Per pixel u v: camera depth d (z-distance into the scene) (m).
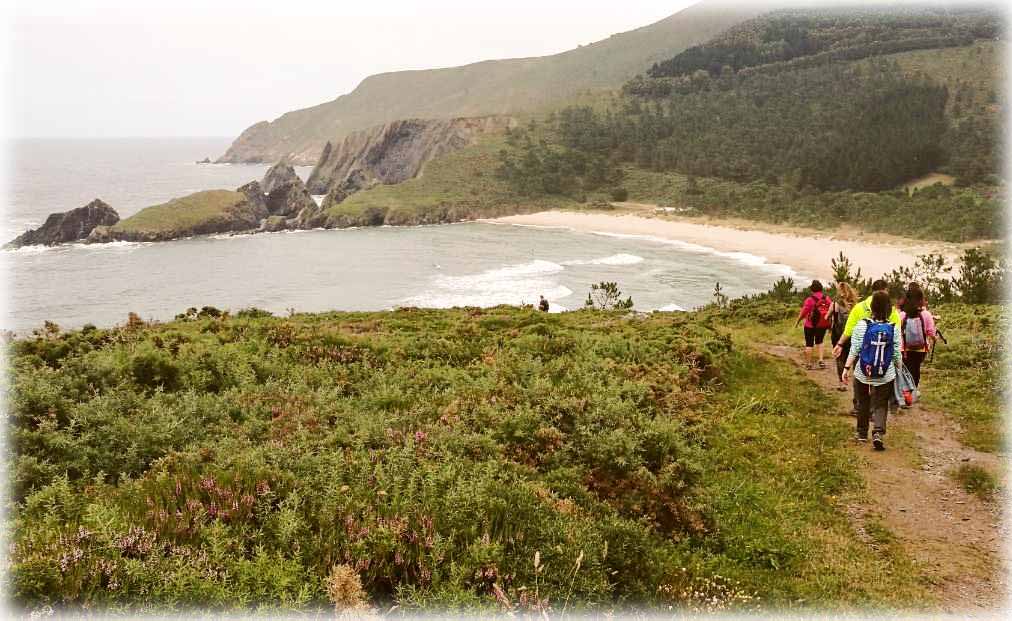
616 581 6.32
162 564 5.12
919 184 169.62
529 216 177.25
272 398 10.59
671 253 108.94
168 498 6.31
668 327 18.83
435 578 5.46
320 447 8.15
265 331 16.36
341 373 12.78
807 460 10.12
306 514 6.20
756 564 7.43
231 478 6.64
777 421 11.85
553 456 8.76
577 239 131.88
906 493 9.02
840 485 9.34
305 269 101.38
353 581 4.99
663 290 77.38
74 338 13.59
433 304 72.19
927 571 7.11
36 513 6.49
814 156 193.00
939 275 76.94
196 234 154.88
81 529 5.47
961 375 14.21
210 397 10.27
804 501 8.88
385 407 10.57
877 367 10.48
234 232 160.75
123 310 78.31
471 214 181.88
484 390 11.09
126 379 10.68
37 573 4.82
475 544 5.82
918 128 190.75
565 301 71.06
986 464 9.71
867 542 7.84
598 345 15.86
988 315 21.17
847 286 14.06
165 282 93.94
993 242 101.44
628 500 8.02
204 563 5.21
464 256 109.88
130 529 5.47
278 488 6.59
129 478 7.23
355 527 5.92
